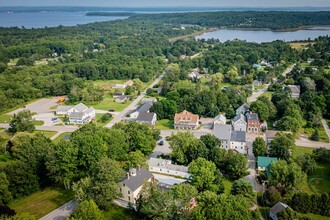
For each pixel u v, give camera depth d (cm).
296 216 8681
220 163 11894
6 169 10150
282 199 10044
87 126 13338
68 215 9225
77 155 10712
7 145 13875
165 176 11450
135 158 11288
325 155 12700
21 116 16600
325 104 18488
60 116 19338
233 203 8031
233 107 19538
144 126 13875
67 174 10512
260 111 17288
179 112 19100
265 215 9412
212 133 15475
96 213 7969
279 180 10494
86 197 8919
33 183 10481
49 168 10462
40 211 9494
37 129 17238
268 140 14400
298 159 12119
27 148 11775
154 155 13462
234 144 13838
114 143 11812
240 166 11431
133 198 9419
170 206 8162
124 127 13900
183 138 12431
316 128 16388
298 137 15500
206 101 19038
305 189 11006
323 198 9562
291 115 16575
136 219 8875
